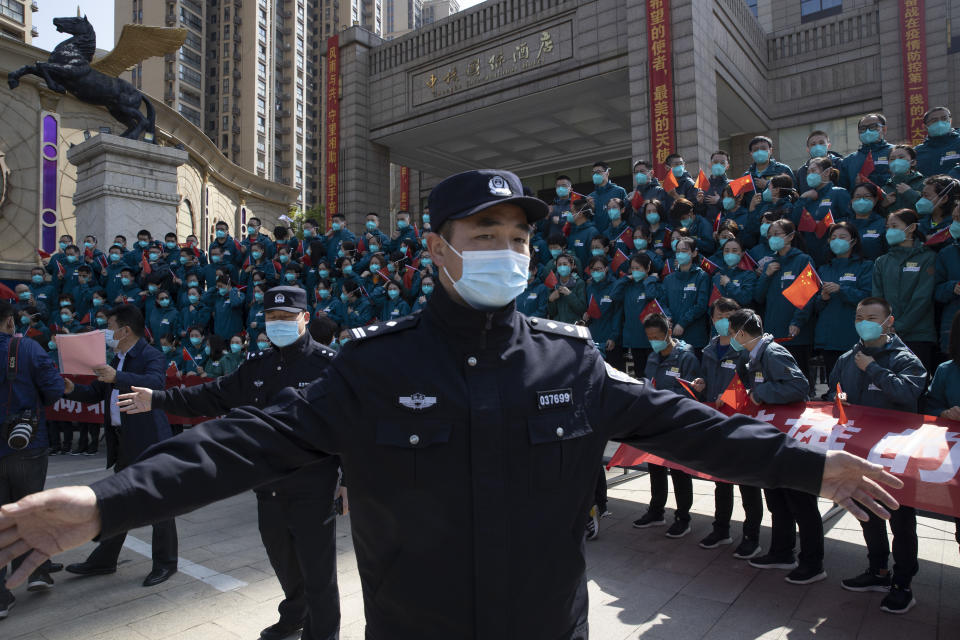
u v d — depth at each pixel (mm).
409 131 18562
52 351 11766
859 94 16438
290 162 78250
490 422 1308
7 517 978
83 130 23406
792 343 5773
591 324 7211
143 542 5496
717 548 4785
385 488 1314
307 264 11133
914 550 3578
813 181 6328
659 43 13516
